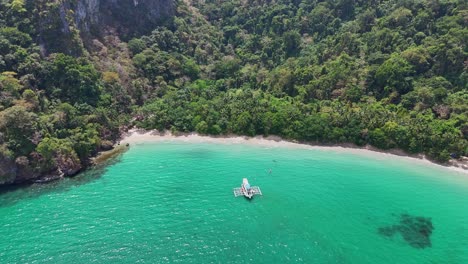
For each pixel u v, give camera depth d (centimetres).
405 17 12225
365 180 8225
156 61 13088
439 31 11444
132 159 9219
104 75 11225
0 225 6362
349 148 9938
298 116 10481
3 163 7544
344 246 5975
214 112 10969
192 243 5975
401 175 8469
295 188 7850
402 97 10288
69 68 9856
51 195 7375
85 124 9288
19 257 5575
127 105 11362
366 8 14862
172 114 11069
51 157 7994
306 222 6619
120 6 14100
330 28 14838
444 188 7912
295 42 14875
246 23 16850
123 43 13200
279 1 17350
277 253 5778
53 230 6238
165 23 15062
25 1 10350
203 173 8500
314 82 11650
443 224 6631
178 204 7125
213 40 15962
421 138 9156
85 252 5709
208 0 18450
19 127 7775
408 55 10819
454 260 5691
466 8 11544
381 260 5659
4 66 9050
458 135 8962
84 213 6756
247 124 10575
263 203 7225
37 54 9700
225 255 5700
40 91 9244
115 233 6181
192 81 13675
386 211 7012
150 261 5538
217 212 6875
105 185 7831
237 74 13912
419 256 5756
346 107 10438
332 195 7569
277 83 12538
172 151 9769
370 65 11538
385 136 9512
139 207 6988
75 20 11531
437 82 10106
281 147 10069
